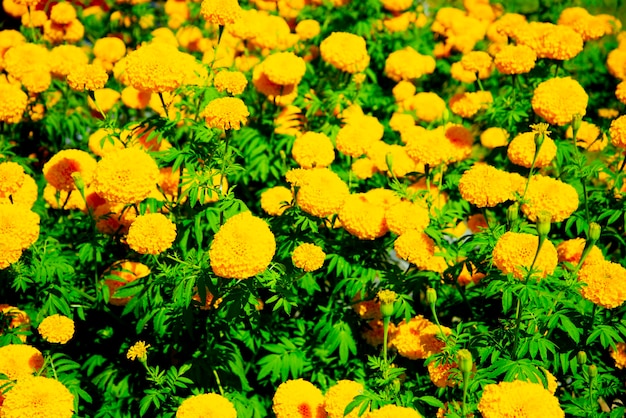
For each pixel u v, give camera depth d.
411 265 1.98
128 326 2.03
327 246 1.99
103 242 2.01
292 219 1.95
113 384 1.98
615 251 2.13
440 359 1.79
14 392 1.68
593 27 2.26
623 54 2.34
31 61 2.24
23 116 2.37
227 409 1.69
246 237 1.71
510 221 1.84
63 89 2.42
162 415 1.87
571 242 1.93
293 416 1.74
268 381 2.04
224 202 1.90
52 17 2.56
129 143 1.98
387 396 1.72
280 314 2.06
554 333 1.86
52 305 1.91
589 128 2.21
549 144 1.94
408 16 2.63
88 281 2.06
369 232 1.89
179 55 1.93
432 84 2.66
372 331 2.02
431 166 2.04
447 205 2.13
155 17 2.88
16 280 1.89
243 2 2.66
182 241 1.91
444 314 2.04
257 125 2.25
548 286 1.79
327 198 1.86
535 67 2.27
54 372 1.82
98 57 2.50
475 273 1.95
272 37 2.39
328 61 2.23
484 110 2.36
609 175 2.07
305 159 2.00
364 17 2.56
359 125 2.13
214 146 1.94
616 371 1.94
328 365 2.02
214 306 1.91
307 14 2.62
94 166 1.99
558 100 1.97
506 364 1.71
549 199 1.85
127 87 2.28
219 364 1.94
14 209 1.82
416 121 2.38
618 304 1.75
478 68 2.25
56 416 1.68
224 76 1.99
